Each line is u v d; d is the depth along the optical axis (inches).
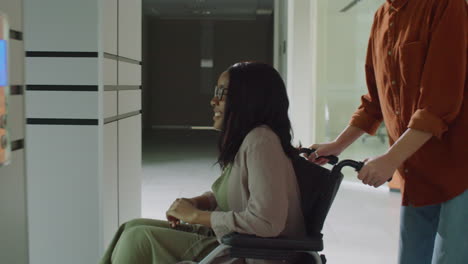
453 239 81.7
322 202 79.4
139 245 83.8
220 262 80.4
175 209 84.8
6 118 60.9
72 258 139.6
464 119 80.7
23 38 69.2
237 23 698.2
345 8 280.2
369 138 274.8
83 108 136.1
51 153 137.5
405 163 86.0
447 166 82.0
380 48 88.8
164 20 695.1
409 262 89.4
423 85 80.1
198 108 706.8
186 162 360.8
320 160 95.4
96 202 138.0
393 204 232.7
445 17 79.7
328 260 160.2
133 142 172.9
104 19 135.8
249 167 79.0
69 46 135.0
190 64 702.5
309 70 303.1
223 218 79.4
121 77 154.9
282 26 389.1
